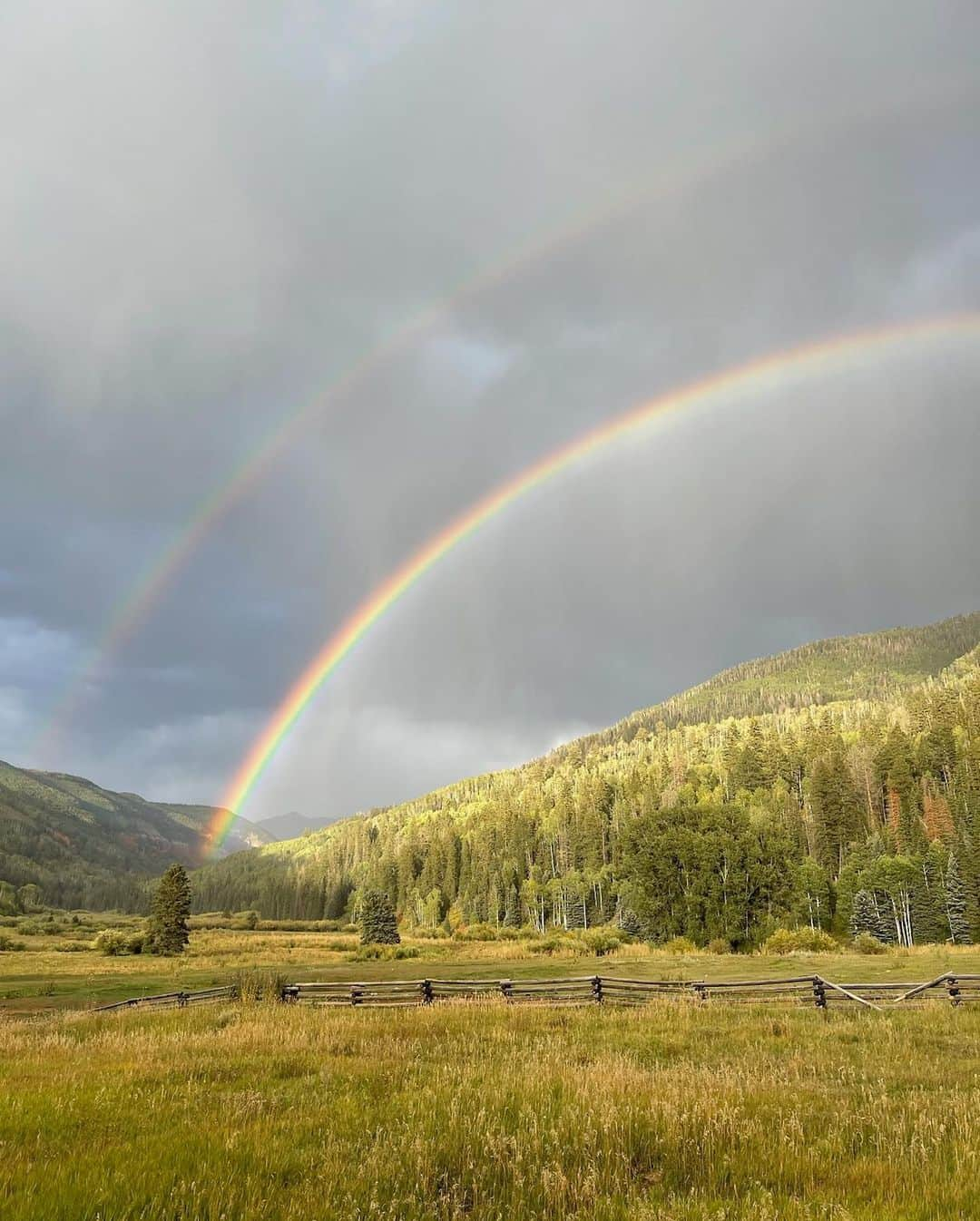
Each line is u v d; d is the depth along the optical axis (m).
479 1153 7.20
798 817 123.75
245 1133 7.75
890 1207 5.70
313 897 198.75
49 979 41.16
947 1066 12.77
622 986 25.44
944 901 90.38
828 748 150.75
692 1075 10.83
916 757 131.00
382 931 75.69
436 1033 16.70
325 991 27.00
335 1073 11.63
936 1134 7.66
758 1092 9.75
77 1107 9.23
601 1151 7.14
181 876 74.38
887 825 119.12
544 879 145.62
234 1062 12.62
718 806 70.50
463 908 147.25
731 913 64.06
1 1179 6.08
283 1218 5.52
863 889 94.50
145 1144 7.41
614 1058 12.91
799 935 54.41
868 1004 22.03
